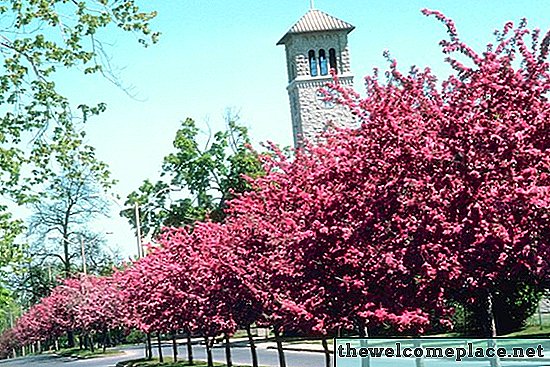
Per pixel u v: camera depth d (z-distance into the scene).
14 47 10.34
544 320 29.78
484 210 9.87
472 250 9.88
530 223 9.68
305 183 14.56
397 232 10.95
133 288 31.16
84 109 11.22
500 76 10.16
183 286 22.61
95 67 10.46
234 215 22.12
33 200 11.49
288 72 62.03
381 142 10.84
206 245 20.11
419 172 10.36
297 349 37.12
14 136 11.03
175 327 27.56
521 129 9.72
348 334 23.77
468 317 23.64
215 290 18.45
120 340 74.38
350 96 12.05
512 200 9.47
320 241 11.85
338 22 59.88
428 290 10.95
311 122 58.66
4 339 92.62
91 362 49.16
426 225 10.18
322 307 12.71
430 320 12.16
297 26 59.88
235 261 16.84
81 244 58.53
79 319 54.78
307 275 12.62
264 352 38.66
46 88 10.70
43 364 54.25
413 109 11.28
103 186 11.74
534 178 9.65
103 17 10.29
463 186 9.92
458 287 10.72
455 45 10.52
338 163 11.62
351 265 12.01
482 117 9.99
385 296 11.49
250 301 17.30
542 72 10.15
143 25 10.39
